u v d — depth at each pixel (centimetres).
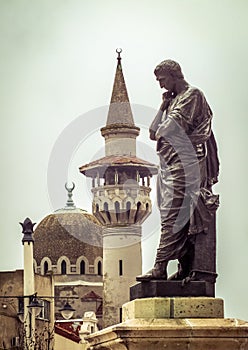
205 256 1291
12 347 6047
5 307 6116
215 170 1338
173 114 1306
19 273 6125
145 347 1215
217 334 1214
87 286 7181
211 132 1327
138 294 1297
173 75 1336
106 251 6788
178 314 1252
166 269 1291
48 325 6581
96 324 6525
